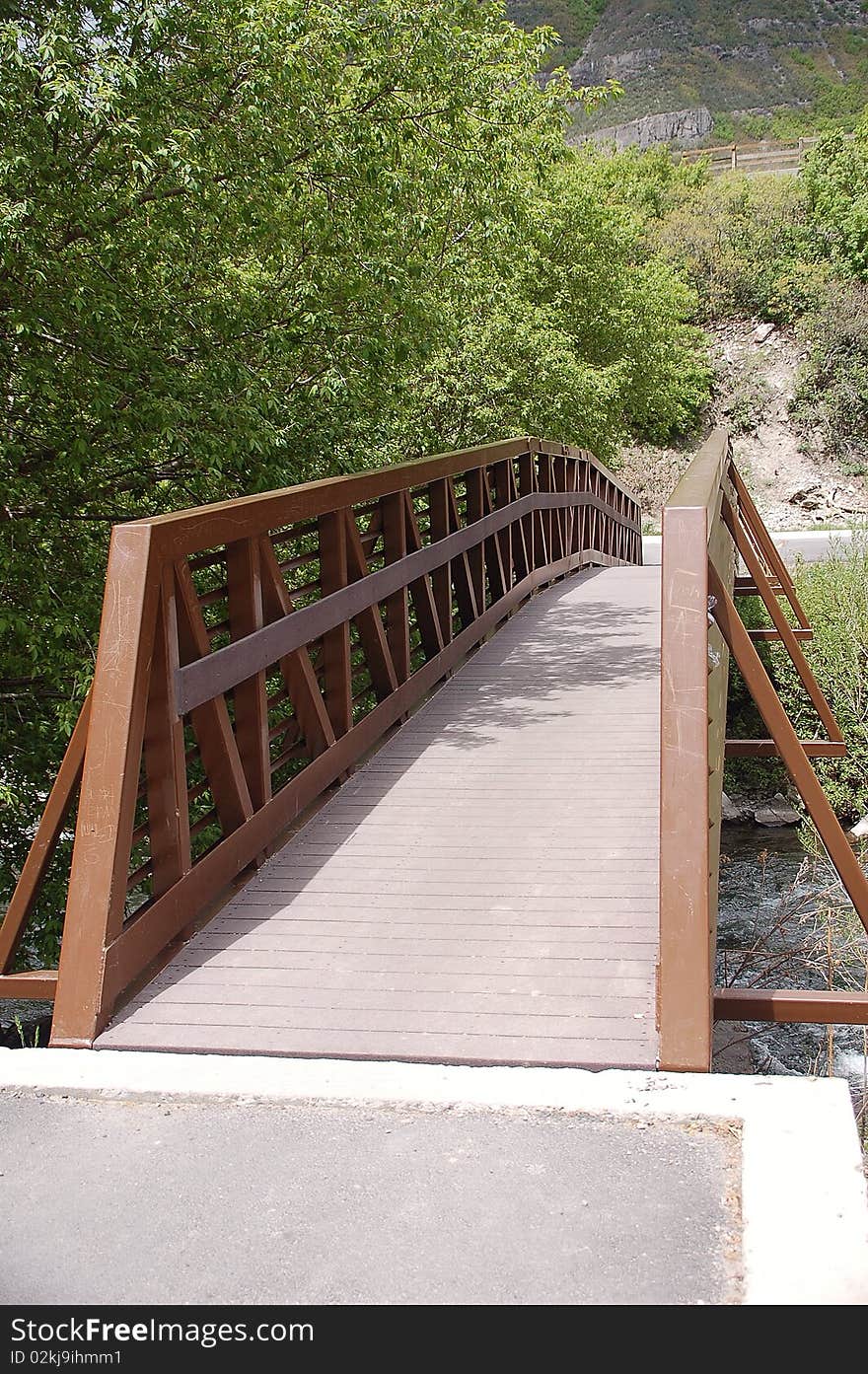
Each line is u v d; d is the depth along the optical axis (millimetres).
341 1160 2510
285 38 6984
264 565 4723
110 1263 2209
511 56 9938
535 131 10086
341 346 8547
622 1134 2553
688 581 3070
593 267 23312
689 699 3008
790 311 36531
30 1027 9000
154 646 3641
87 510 8609
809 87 97812
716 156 56188
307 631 4973
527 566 11289
